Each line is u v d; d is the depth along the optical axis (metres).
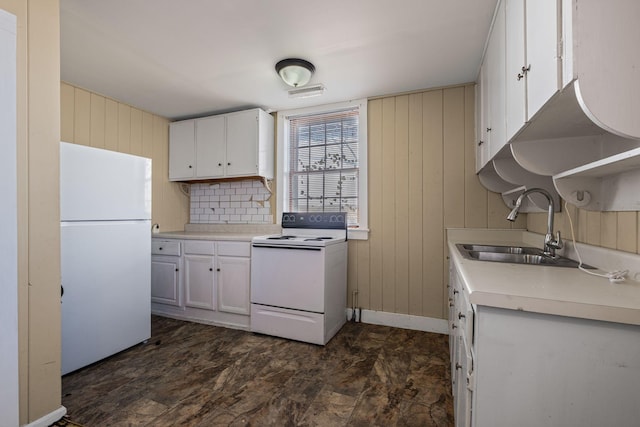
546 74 0.97
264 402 1.69
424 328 2.73
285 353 2.30
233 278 2.83
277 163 3.33
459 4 1.63
